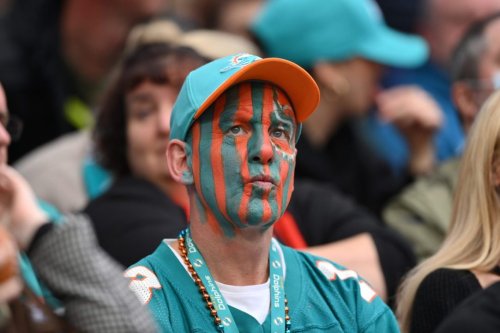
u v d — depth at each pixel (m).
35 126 19.42
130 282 10.83
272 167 10.85
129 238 14.41
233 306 10.91
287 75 10.91
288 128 11.07
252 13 21.30
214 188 10.83
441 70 22.92
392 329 11.50
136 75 15.45
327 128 19.00
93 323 9.27
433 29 23.16
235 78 10.75
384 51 19.27
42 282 9.47
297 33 18.83
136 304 9.55
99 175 17.30
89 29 19.45
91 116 18.31
